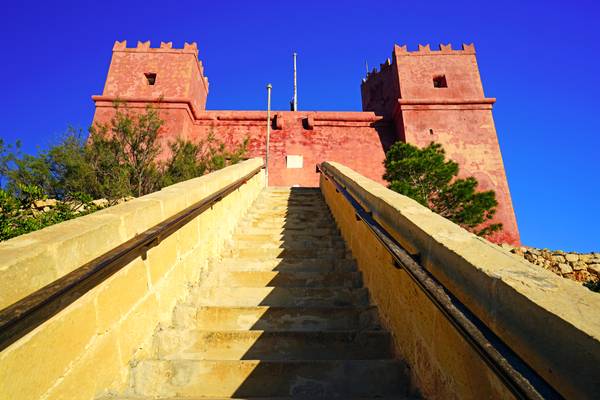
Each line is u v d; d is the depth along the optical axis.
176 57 18.31
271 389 2.56
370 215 3.83
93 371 2.19
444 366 2.07
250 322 3.42
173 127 16.83
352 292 3.97
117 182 9.12
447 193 11.20
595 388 1.11
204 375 2.58
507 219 15.91
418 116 17.89
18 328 1.61
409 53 19.28
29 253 1.76
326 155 18.22
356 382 2.59
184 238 3.93
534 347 1.38
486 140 17.47
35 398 1.73
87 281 2.02
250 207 8.91
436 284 2.02
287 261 4.89
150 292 3.03
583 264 9.84
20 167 8.52
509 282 1.57
